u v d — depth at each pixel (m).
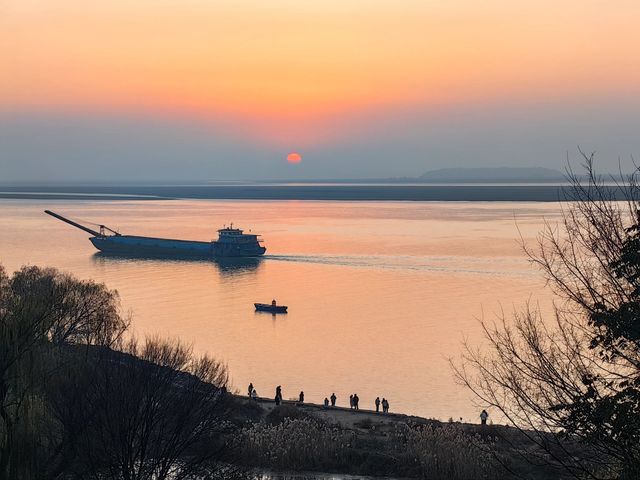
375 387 85.69
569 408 19.39
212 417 41.53
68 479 34.81
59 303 49.38
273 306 141.75
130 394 36.53
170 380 39.69
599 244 20.64
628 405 18.31
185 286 182.62
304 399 81.00
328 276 197.00
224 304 153.50
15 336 34.50
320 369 95.88
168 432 39.38
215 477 40.81
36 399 32.12
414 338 114.19
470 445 47.50
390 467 48.22
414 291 165.88
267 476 47.44
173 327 126.19
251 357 103.19
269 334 120.62
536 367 21.06
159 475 38.38
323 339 115.88
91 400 35.44
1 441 30.31
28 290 69.38
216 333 121.31
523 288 164.62
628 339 19.17
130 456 35.53
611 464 20.25
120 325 68.38
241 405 64.19
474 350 100.88
